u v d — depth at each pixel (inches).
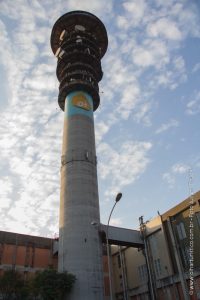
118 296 2362.2
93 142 2169.0
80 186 1884.8
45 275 1541.6
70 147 2069.4
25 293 1669.5
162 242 2010.3
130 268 2329.0
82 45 2475.4
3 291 1670.8
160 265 1980.8
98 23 2669.8
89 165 2007.9
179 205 1947.6
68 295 1513.3
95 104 2487.7
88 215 1795.0
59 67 2519.7
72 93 2338.8
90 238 1720.0
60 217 1841.8
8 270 1803.6
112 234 2076.8
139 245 2208.4
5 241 2078.0
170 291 1839.3
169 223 1985.7
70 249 1664.6
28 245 2158.0
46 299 1465.3
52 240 2287.2
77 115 2209.6
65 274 1552.7
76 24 2664.9
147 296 2065.7
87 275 1585.9
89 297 1524.4
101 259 1737.2
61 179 2000.5
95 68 2556.6
